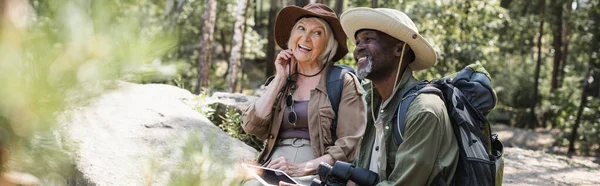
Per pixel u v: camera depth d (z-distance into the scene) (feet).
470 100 8.39
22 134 2.95
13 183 3.04
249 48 70.59
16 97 2.85
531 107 85.76
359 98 11.96
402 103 8.44
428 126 8.00
